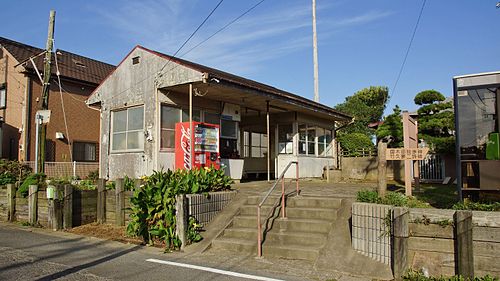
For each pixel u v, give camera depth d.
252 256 6.05
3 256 6.17
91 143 18.81
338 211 6.68
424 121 15.09
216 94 11.45
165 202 6.89
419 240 5.12
